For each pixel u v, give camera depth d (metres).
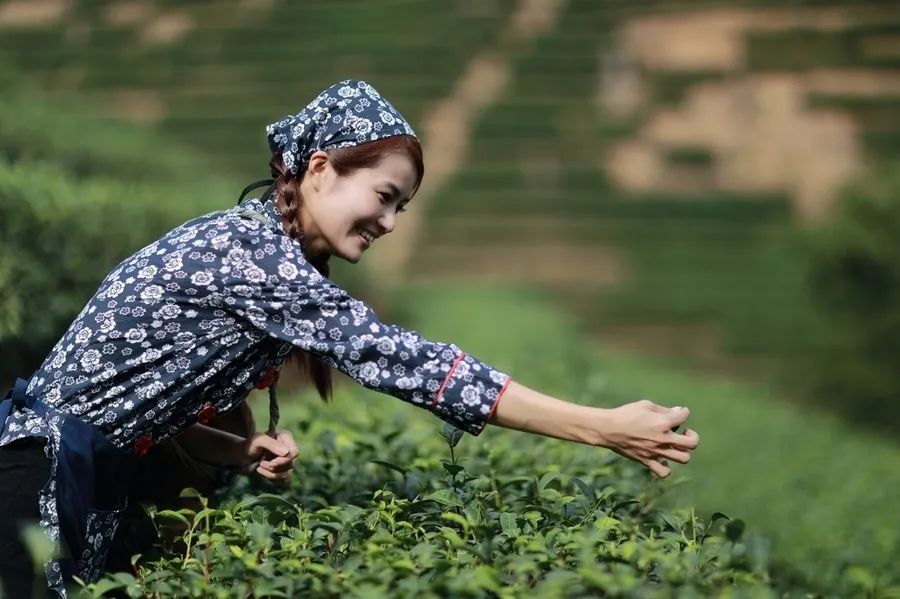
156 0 36.34
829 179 29.47
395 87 32.59
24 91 20.28
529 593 2.65
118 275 3.34
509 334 14.05
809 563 5.60
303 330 3.23
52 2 36.38
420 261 27.08
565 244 27.61
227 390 3.38
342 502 3.75
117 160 16.80
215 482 3.90
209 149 30.84
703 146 30.59
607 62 32.75
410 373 3.18
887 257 18.09
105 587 2.88
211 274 3.26
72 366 3.31
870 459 12.41
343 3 35.41
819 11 33.50
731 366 22.98
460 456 4.71
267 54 33.91
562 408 3.17
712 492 8.02
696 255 26.84
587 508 3.54
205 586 2.81
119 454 3.33
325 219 3.37
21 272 7.61
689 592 2.65
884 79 31.88
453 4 35.12
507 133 30.89
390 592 2.70
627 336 24.41
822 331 22.94
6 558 3.22
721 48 32.91
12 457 3.27
